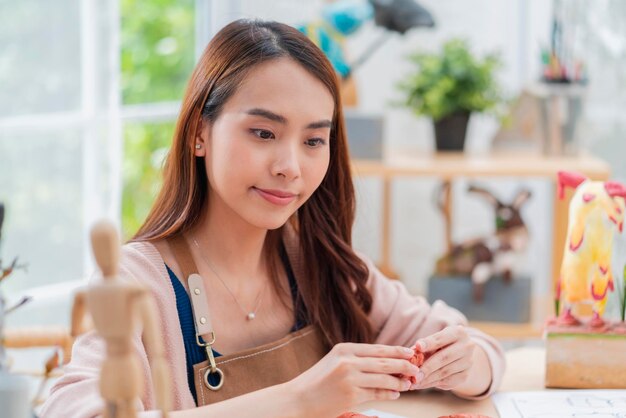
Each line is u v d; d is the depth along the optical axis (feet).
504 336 8.54
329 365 3.84
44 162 8.58
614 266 9.29
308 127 4.25
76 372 3.97
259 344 4.67
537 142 9.55
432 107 9.34
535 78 10.03
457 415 4.37
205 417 3.71
